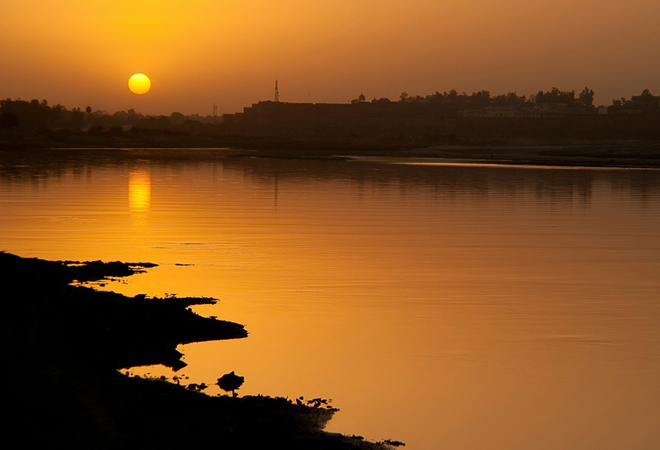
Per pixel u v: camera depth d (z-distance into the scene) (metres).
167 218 30.33
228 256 21.20
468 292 16.81
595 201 40.19
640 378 11.16
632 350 12.52
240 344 12.38
